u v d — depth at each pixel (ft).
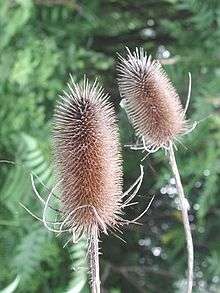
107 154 1.05
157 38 2.88
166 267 2.79
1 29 2.41
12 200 2.30
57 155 1.05
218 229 2.72
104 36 2.94
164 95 1.19
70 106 1.05
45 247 2.36
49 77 2.55
